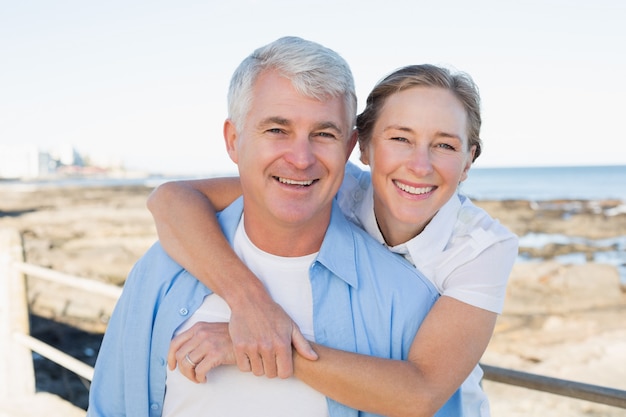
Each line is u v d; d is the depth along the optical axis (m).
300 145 1.56
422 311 1.69
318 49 1.58
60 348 10.41
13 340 3.97
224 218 1.89
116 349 1.84
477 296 1.64
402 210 1.71
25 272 3.93
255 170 1.61
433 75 1.66
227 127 1.76
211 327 1.65
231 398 1.66
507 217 31.17
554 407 6.21
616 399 1.91
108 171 136.88
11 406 3.82
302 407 1.64
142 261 1.87
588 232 26.30
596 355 8.61
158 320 1.75
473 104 1.72
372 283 1.71
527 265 14.43
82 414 3.76
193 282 1.76
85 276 15.88
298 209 1.61
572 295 12.24
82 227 28.23
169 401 1.74
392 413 1.53
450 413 1.71
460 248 1.73
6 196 53.34
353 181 2.04
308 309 1.71
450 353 1.58
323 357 1.54
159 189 1.96
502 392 6.68
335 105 1.58
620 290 12.48
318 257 1.70
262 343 1.54
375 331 1.67
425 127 1.65
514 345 9.24
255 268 1.75
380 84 1.73
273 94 1.57
